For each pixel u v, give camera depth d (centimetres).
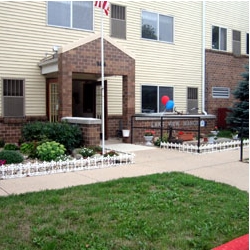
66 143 912
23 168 682
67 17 1237
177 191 555
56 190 552
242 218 434
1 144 1068
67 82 1038
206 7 1661
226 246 350
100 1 908
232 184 623
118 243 357
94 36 1091
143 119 1266
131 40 1395
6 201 489
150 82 1462
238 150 1068
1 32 1108
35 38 1173
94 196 523
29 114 1167
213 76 1692
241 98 1518
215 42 1712
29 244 352
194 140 1302
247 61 1709
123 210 455
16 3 1132
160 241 363
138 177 652
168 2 1513
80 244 351
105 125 1319
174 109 1523
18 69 1143
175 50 1547
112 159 805
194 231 390
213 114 1686
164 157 918
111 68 1137
